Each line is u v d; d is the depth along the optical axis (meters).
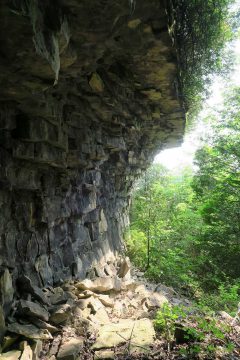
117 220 8.24
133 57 3.59
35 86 2.65
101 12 2.37
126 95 4.64
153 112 5.87
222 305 6.46
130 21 2.86
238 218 10.24
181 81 4.90
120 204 8.65
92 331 3.83
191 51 4.59
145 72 4.07
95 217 6.11
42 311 3.53
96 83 3.72
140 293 5.60
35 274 3.92
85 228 5.73
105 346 3.52
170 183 15.22
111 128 5.52
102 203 6.70
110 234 7.44
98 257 6.14
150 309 4.98
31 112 3.29
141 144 8.16
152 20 2.89
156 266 8.70
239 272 9.39
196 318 4.05
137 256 9.06
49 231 4.31
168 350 3.54
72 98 3.93
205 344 3.62
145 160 9.37
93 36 2.71
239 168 10.58
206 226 11.16
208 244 10.42
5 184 3.26
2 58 2.19
